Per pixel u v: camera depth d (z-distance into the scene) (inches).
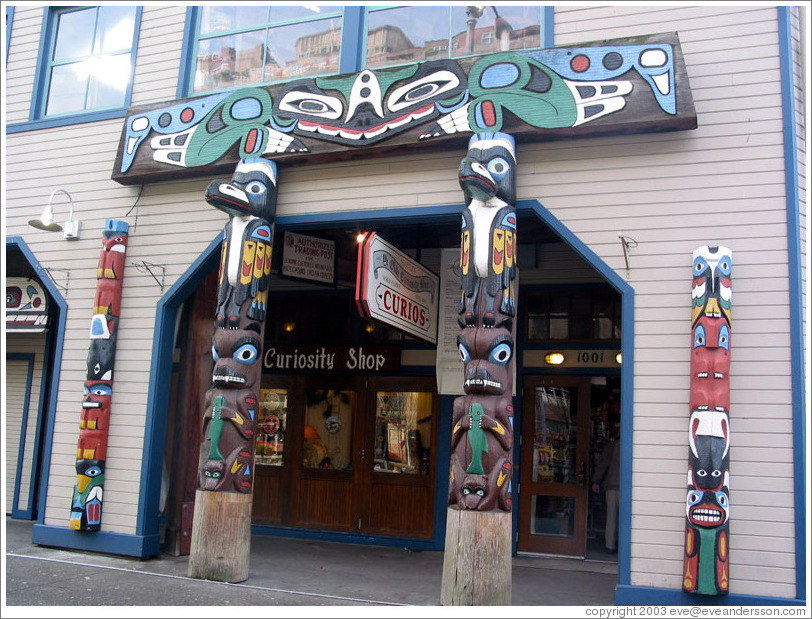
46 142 335.9
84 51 343.9
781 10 233.0
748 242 223.0
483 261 226.1
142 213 308.7
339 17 296.4
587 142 243.4
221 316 258.1
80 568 264.1
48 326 352.5
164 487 323.0
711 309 213.0
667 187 233.3
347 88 264.8
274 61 304.5
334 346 352.2
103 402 294.2
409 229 327.0
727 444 208.1
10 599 219.6
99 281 302.8
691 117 223.3
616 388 315.0
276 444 357.1
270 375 362.9
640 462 220.4
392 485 332.8
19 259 359.3
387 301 251.3
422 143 252.1
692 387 214.7
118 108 326.3
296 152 267.4
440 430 327.6
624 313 230.1
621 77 232.2
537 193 245.1
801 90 236.1
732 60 235.1
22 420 386.0
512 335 227.1
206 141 284.4
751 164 227.1
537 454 316.2
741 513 209.2
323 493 343.9
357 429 343.3
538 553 307.7
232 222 265.0
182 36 320.2
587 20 255.8
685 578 207.2
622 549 217.2
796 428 209.0
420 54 278.7
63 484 300.5
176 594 229.9
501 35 268.4
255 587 242.4
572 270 321.7
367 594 239.9
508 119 241.0
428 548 320.2
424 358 338.0
